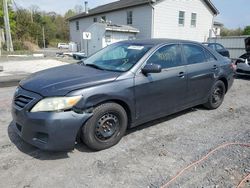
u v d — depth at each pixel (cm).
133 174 267
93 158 300
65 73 337
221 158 302
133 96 334
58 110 271
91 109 293
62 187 244
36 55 2102
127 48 396
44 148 275
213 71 475
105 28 1831
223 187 244
